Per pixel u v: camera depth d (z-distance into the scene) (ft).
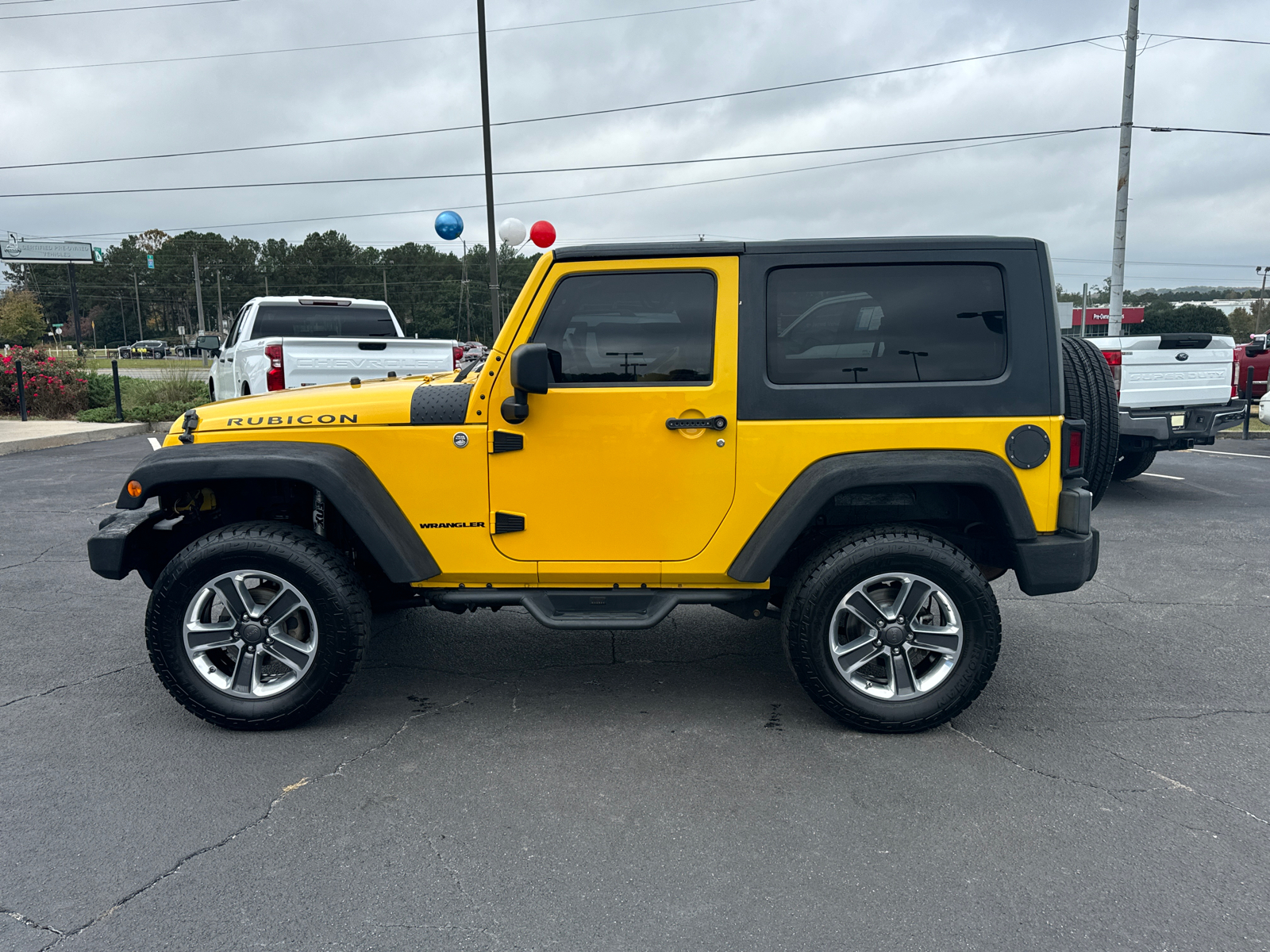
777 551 10.94
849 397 10.96
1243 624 15.93
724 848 8.86
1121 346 25.66
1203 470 33.73
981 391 10.92
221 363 37.01
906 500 11.85
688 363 11.10
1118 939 7.45
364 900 8.01
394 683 13.33
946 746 11.16
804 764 10.68
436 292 378.53
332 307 36.24
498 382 11.12
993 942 7.40
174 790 10.00
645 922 7.70
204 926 7.62
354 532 11.91
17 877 8.30
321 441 11.30
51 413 51.13
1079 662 14.10
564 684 13.32
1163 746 11.14
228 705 11.36
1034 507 11.12
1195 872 8.40
